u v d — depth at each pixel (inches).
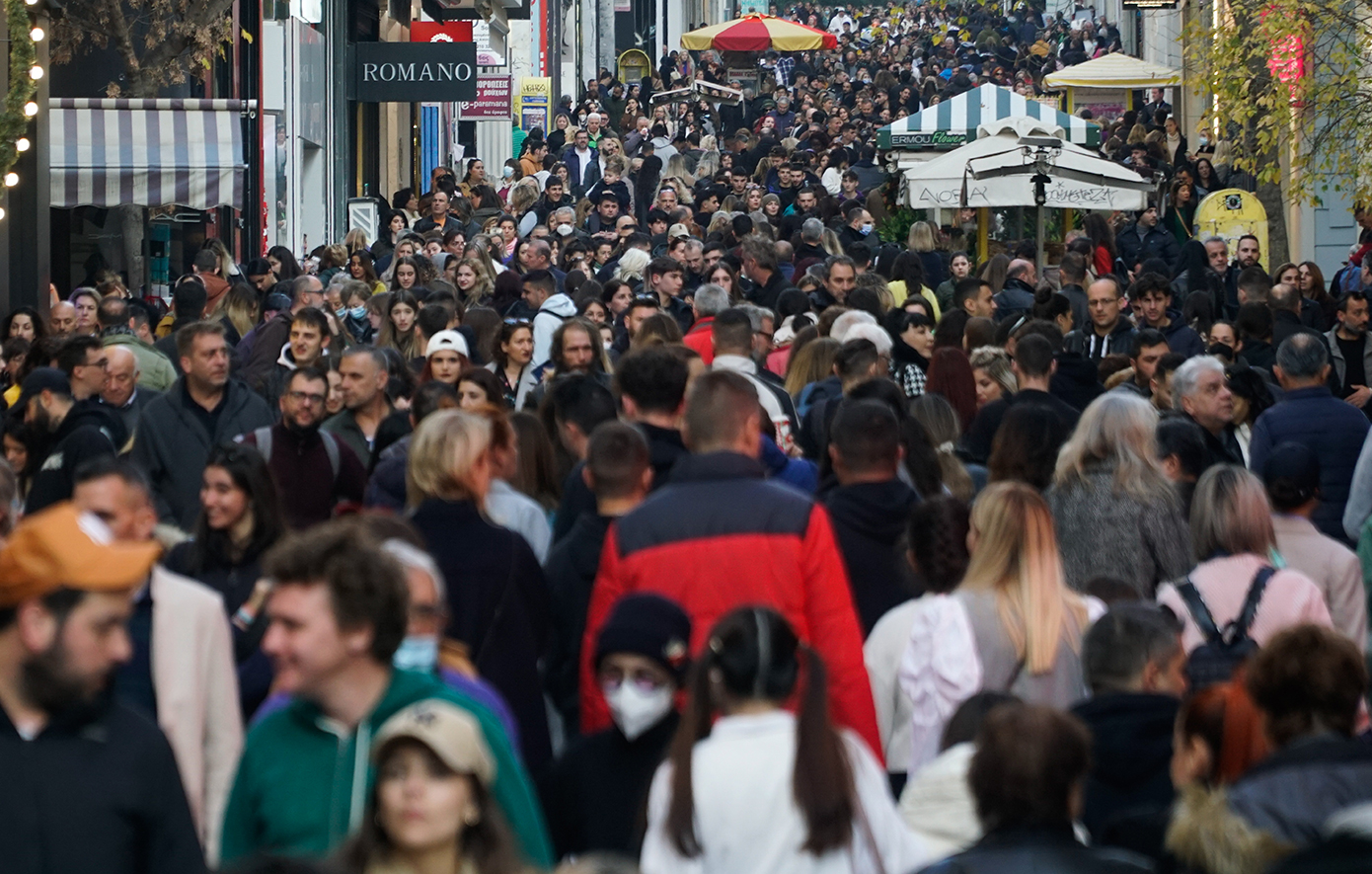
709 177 3887.8
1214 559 729.6
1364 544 839.7
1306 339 1053.8
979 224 2667.3
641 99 5846.5
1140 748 553.6
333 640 452.8
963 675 628.1
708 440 657.6
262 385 1300.4
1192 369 1009.5
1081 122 2910.9
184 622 562.3
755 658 466.9
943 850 497.0
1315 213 2898.6
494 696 511.2
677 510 634.2
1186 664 690.2
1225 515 727.7
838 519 735.7
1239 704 498.9
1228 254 2345.0
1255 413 1106.1
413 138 4284.0
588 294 1599.4
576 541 701.3
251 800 467.2
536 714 651.5
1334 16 2105.1
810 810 454.0
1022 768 426.3
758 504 632.4
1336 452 1039.6
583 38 7096.5
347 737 462.3
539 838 457.7
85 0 2190.0
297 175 3046.3
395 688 465.4
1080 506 812.6
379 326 1544.0
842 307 1341.0
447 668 516.4
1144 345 1202.6
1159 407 1152.8
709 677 471.8
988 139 2443.4
